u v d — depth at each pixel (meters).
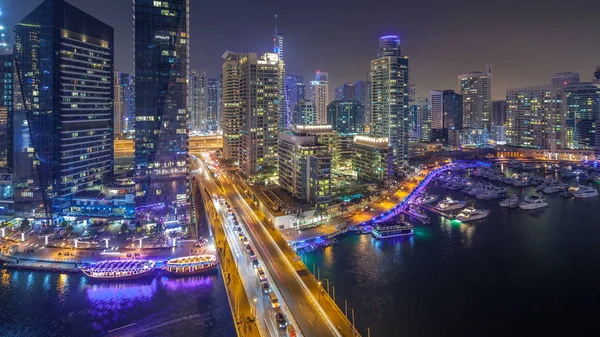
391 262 175.88
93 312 133.38
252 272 152.75
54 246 177.62
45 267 158.88
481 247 195.50
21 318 130.00
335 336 110.88
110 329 124.81
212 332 123.88
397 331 124.31
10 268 160.25
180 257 164.25
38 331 123.88
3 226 199.00
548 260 180.12
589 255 185.88
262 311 125.00
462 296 146.88
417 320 130.62
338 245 195.50
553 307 140.12
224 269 154.38
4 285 148.88
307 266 170.50
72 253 170.38
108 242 183.00
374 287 152.50
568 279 161.38
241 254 170.25
